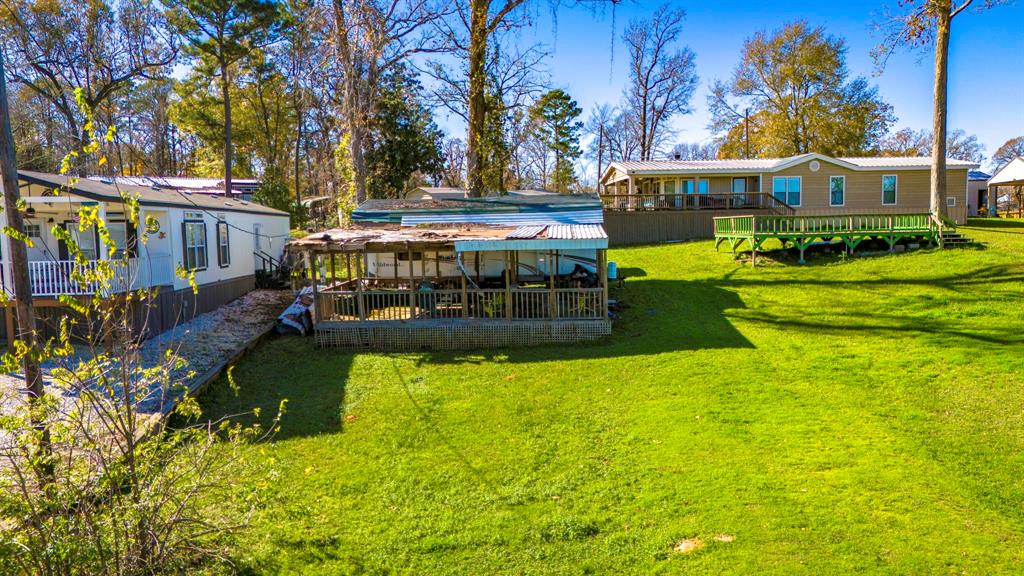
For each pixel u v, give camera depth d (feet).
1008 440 25.90
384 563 19.26
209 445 17.52
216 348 45.62
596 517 21.44
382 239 47.83
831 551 18.53
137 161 152.46
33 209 43.42
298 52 115.85
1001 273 56.44
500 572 18.56
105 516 15.17
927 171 106.63
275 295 75.20
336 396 36.17
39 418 15.72
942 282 56.08
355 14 68.90
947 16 69.31
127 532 15.47
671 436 28.35
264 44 116.67
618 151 194.39
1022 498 21.30
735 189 109.29
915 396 31.65
